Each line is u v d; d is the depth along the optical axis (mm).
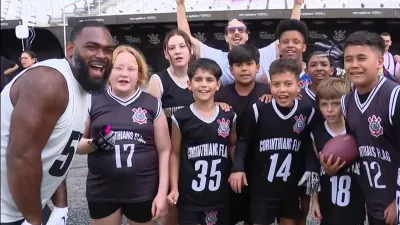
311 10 11672
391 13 11516
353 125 2281
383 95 2100
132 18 12078
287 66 2545
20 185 1618
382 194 2213
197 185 2607
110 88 2516
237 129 2742
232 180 2623
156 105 2543
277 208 2688
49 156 1771
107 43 1787
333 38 12555
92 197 2486
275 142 2625
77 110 1790
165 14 11961
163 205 2471
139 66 2602
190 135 2602
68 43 1812
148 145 2508
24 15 13242
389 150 2150
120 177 2422
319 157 2570
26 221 1696
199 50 3582
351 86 2502
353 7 12586
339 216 2586
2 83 1615
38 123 1607
